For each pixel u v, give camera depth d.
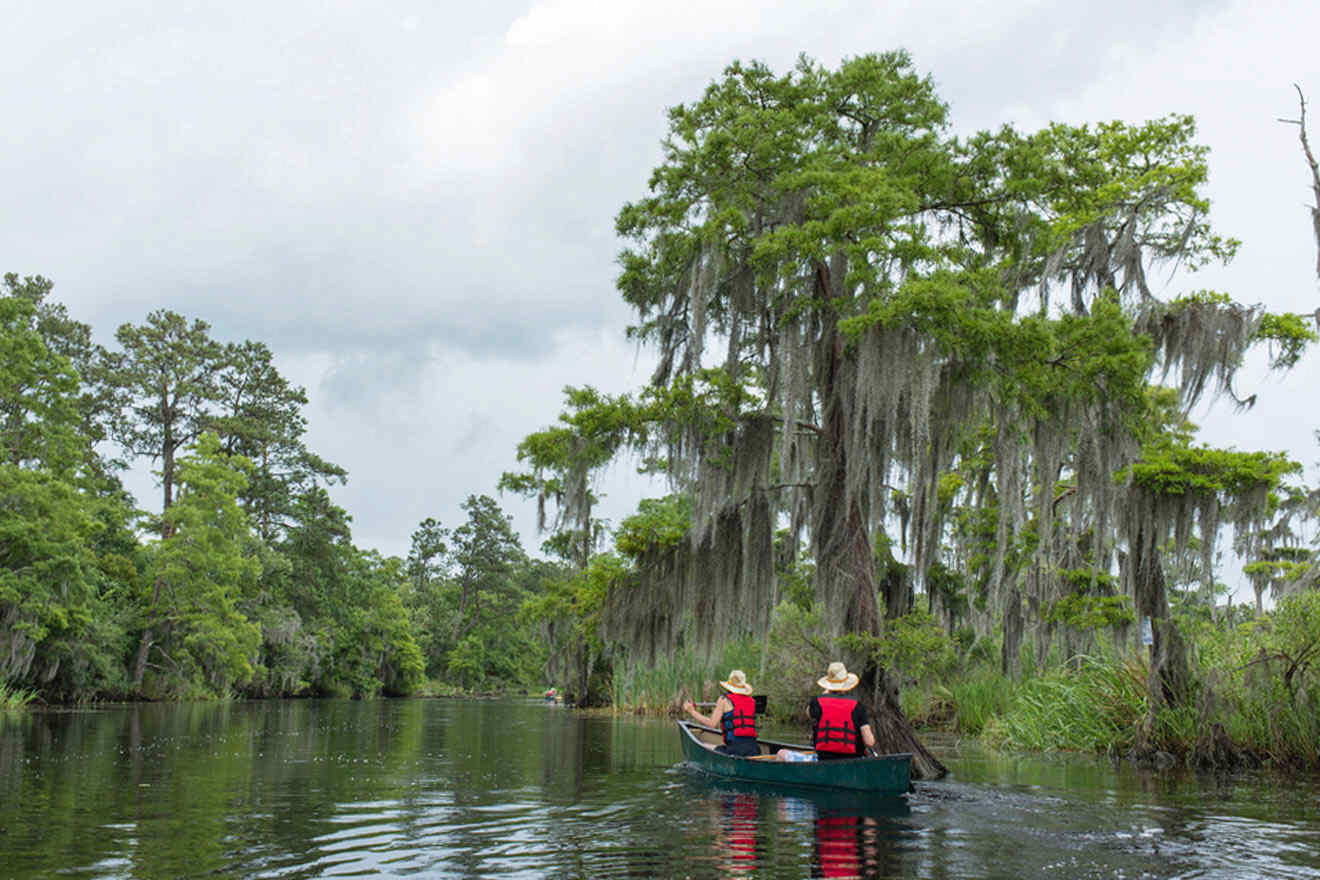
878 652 14.89
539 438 16.41
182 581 50.28
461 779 14.80
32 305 42.81
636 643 18.94
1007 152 16.22
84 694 42.72
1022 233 16.52
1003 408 15.29
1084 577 21.08
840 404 16.14
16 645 36.56
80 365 63.38
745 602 16.42
